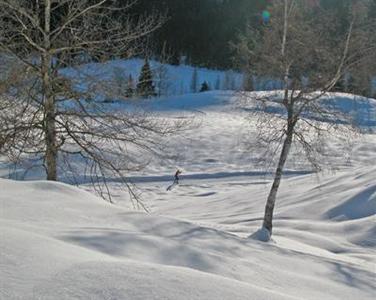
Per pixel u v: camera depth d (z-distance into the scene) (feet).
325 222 67.77
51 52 42.65
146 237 22.29
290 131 51.39
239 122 180.14
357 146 140.05
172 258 21.02
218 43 368.68
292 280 23.35
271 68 50.75
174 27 357.41
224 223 66.44
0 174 65.98
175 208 84.33
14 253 14.11
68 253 15.56
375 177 80.84
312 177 96.07
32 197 28.12
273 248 31.12
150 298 12.39
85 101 44.78
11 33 43.29
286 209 74.38
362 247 56.24
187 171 119.24
